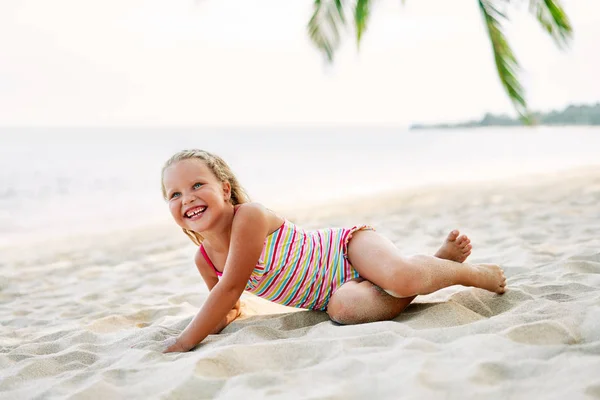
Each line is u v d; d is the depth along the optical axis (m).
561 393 1.39
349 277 2.39
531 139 30.64
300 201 9.21
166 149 31.30
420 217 5.86
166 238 6.01
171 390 1.64
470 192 7.86
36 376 1.99
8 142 38.09
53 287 4.02
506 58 2.63
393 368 1.62
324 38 2.77
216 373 1.74
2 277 4.44
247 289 2.47
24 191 12.83
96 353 2.21
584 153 18.19
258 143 38.44
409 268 2.19
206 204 2.29
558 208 5.63
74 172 17.62
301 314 2.47
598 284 2.56
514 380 1.51
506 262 3.33
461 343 1.77
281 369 1.78
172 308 3.00
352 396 1.49
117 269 4.51
